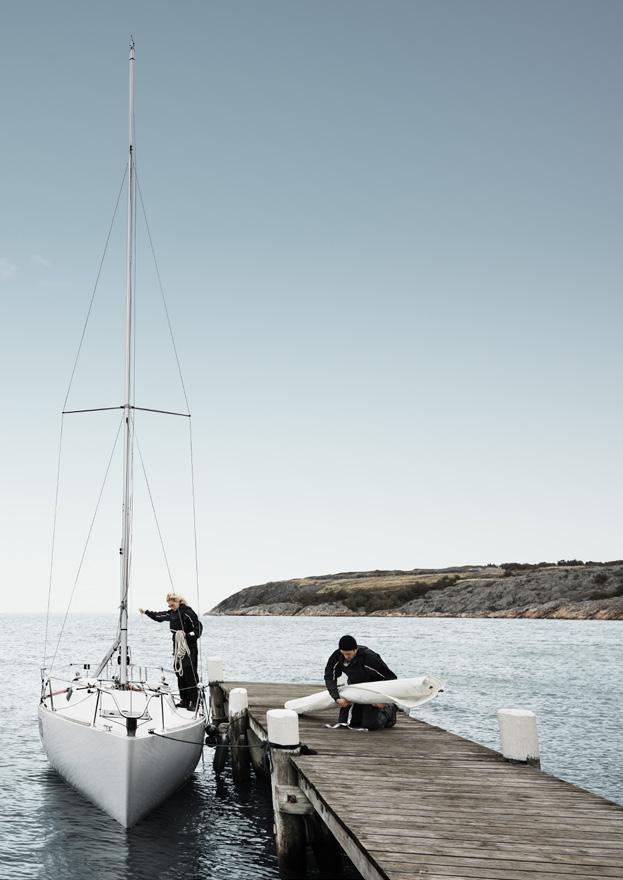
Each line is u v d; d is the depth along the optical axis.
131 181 16.08
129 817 10.23
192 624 13.81
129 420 14.93
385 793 7.01
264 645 72.69
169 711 12.54
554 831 5.78
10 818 11.02
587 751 17.69
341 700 10.53
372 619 176.88
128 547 14.07
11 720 22.56
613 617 120.69
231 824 10.84
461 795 6.91
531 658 50.09
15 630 138.88
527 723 8.45
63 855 9.39
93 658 53.53
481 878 4.75
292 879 8.21
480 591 159.50
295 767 8.55
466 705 25.95
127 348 15.30
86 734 11.02
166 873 8.79
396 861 5.07
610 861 5.08
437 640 75.69
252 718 12.27
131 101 16.55
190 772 12.43
